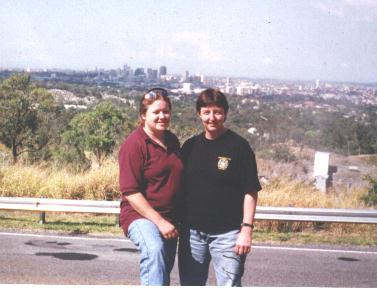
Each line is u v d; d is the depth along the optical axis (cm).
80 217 975
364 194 1162
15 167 1198
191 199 364
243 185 366
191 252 369
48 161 1414
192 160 364
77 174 1184
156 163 337
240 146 363
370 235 874
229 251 360
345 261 702
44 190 1067
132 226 330
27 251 712
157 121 337
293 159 1655
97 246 751
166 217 344
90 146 1695
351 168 1655
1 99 3759
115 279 594
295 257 716
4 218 934
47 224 891
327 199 1077
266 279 606
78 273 614
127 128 1919
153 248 316
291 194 1086
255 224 912
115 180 1080
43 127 3481
